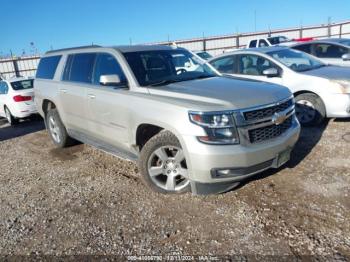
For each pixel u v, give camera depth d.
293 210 3.62
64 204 4.24
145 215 3.80
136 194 4.33
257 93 4.00
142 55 4.92
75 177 5.11
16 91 9.92
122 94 4.56
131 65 4.71
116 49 4.97
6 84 10.41
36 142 7.58
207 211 3.76
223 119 3.61
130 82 4.60
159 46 5.35
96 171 5.27
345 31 30.42
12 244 3.46
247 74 7.38
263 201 3.86
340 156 4.93
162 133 4.08
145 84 4.55
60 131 6.49
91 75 5.34
